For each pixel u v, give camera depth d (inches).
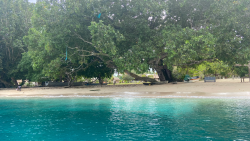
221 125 271.7
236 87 733.9
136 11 746.2
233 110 376.8
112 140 215.6
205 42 653.9
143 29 779.4
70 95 749.3
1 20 1267.2
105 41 685.9
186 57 702.5
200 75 1649.9
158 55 824.9
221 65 1429.6
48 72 951.6
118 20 815.1
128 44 836.0
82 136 233.0
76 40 845.8
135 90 802.2
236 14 696.4
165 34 728.3
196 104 459.2
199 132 240.8
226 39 711.7
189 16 862.5
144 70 769.6
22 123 302.8
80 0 721.0
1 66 1296.8
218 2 711.1
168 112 370.6
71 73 1136.2
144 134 236.4
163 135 230.4
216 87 761.0
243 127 260.5
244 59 743.1
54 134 243.0
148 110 396.5
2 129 268.4
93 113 377.7
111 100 578.9
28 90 1057.5
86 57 932.6
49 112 398.0
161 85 932.6
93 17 779.4
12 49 1339.8
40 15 779.4
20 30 1348.4
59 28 756.0
